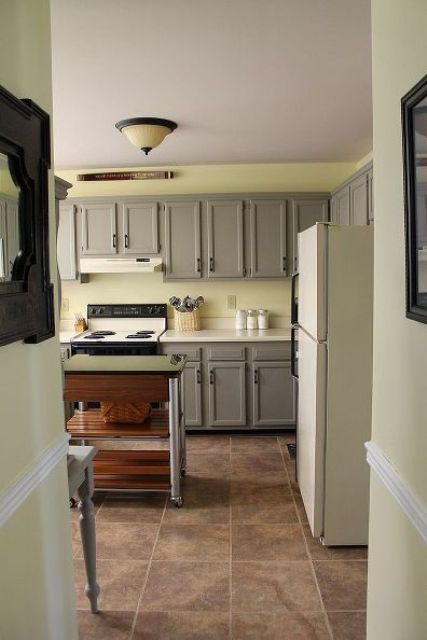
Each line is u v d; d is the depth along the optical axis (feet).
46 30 5.21
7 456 4.26
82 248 15.76
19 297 4.33
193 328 16.40
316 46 7.63
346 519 9.09
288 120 11.22
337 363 8.84
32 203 4.58
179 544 9.30
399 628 4.62
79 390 10.55
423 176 3.84
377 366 5.19
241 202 15.48
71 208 15.65
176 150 14.01
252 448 14.23
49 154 5.04
